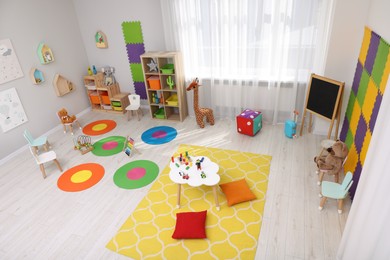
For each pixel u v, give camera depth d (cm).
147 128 509
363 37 347
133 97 543
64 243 295
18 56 443
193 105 516
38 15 468
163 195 348
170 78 493
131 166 406
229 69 469
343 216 303
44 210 340
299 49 412
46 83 496
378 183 184
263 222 301
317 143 429
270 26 420
